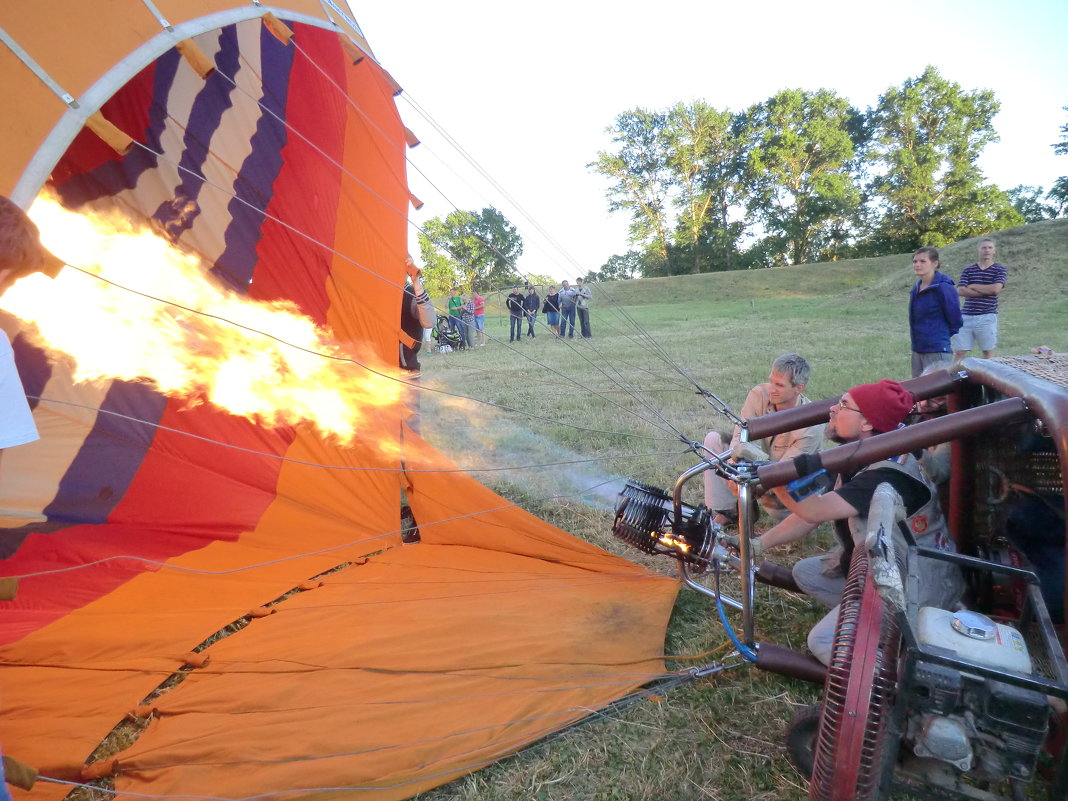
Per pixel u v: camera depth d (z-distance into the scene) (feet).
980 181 191.93
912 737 6.50
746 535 8.87
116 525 12.78
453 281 98.22
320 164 14.34
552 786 8.23
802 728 8.06
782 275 130.82
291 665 10.10
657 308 99.96
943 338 22.80
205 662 10.24
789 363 11.98
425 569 13.43
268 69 13.12
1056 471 7.76
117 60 7.59
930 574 8.21
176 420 13.35
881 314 63.93
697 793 8.07
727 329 58.65
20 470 11.75
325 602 12.06
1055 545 8.15
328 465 14.83
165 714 9.16
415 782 8.18
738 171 203.21
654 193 208.44
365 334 15.07
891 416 8.34
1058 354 9.48
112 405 12.57
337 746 8.57
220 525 13.55
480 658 10.32
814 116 201.26
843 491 8.35
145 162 11.39
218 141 12.50
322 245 13.01
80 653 10.44
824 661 8.82
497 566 13.57
